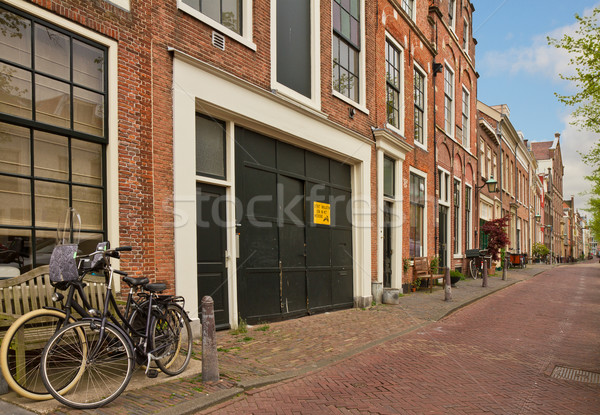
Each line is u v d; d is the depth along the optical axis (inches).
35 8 174.6
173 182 228.4
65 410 135.0
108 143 202.4
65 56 188.5
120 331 151.3
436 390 179.8
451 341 273.4
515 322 350.6
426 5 591.2
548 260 1641.2
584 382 199.5
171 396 153.6
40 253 178.7
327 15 365.1
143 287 170.6
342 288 382.3
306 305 335.9
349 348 241.3
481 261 808.9
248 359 209.9
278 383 180.4
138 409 139.8
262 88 283.9
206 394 157.9
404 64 510.6
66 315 144.7
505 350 255.4
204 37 250.7
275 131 303.0
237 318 268.8
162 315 174.4
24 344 142.3
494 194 1018.7
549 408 163.9
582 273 1017.5
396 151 468.4
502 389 184.5
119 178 204.4
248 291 282.7
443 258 652.7
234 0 280.1
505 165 1174.3
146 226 214.4
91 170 198.5
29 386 143.1
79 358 143.6
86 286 160.2
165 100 226.4
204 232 253.8
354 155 391.9
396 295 412.5
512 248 1205.7
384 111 455.5
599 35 354.3
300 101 326.6
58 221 185.3
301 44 342.0
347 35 400.5
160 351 172.1
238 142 278.7
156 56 222.5
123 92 207.6
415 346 256.1
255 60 287.1
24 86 174.9
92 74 199.2
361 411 153.9
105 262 158.6
